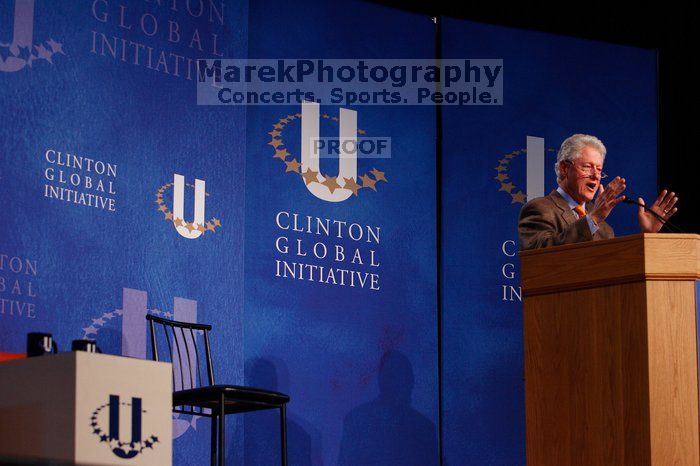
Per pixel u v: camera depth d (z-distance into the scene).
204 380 6.46
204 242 6.62
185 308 6.47
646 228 6.25
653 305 4.60
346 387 7.06
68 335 5.94
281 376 6.84
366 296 7.25
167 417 4.16
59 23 6.16
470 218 7.69
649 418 4.52
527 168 7.88
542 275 4.97
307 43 7.33
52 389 3.99
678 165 8.32
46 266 5.91
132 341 6.20
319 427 6.91
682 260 4.62
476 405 7.46
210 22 6.89
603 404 4.69
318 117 7.29
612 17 8.45
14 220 5.81
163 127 6.55
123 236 6.25
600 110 8.15
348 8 7.52
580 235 6.00
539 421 4.89
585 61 8.18
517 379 7.59
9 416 4.09
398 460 7.16
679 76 8.40
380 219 7.40
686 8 8.36
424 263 7.50
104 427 3.98
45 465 4.00
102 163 6.23
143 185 6.40
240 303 6.73
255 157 7.00
